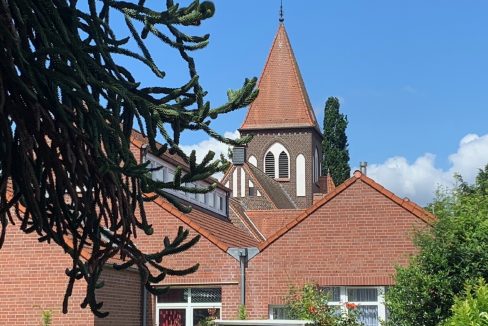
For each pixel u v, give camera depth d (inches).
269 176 2807.6
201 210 1146.7
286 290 869.2
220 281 881.5
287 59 2910.9
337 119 3235.7
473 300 314.2
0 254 794.2
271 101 2866.6
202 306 885.8
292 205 2763.3
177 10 280.1
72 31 251.8
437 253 638.5
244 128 2849.4
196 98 276.7
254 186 2341.3
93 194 255.8
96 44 256.8
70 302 770.8
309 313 729.6
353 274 864.9
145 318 869.8
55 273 782.5
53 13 239.6
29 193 235.3
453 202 672.4
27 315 781.3
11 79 221.5
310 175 2805.1
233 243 1000.9
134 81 271.6
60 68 233.0
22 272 788.0
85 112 238.4
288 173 2815.0
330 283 866.1
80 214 263.7
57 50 231.1
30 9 232.7
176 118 268.1
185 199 1081.4
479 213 652.7
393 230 865.5
